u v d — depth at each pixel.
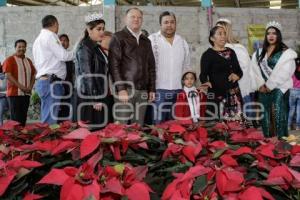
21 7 8.48
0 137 1.96
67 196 1.07
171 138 1.86
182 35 8.73
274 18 8.80
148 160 1.56
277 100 4.72
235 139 1.80
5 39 8.52
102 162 1.33
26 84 5.86
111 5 8.44
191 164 1.41
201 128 2.00
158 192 1.35
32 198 1.18
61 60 4.51
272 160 1.46
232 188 1.09
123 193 1.09
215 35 4.43
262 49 4.88
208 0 8.72
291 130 7.65
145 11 8.53
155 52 4.48
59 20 8.51
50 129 2.06
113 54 4.03
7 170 1.22
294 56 4.72
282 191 1.16
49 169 1.46
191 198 1.13
